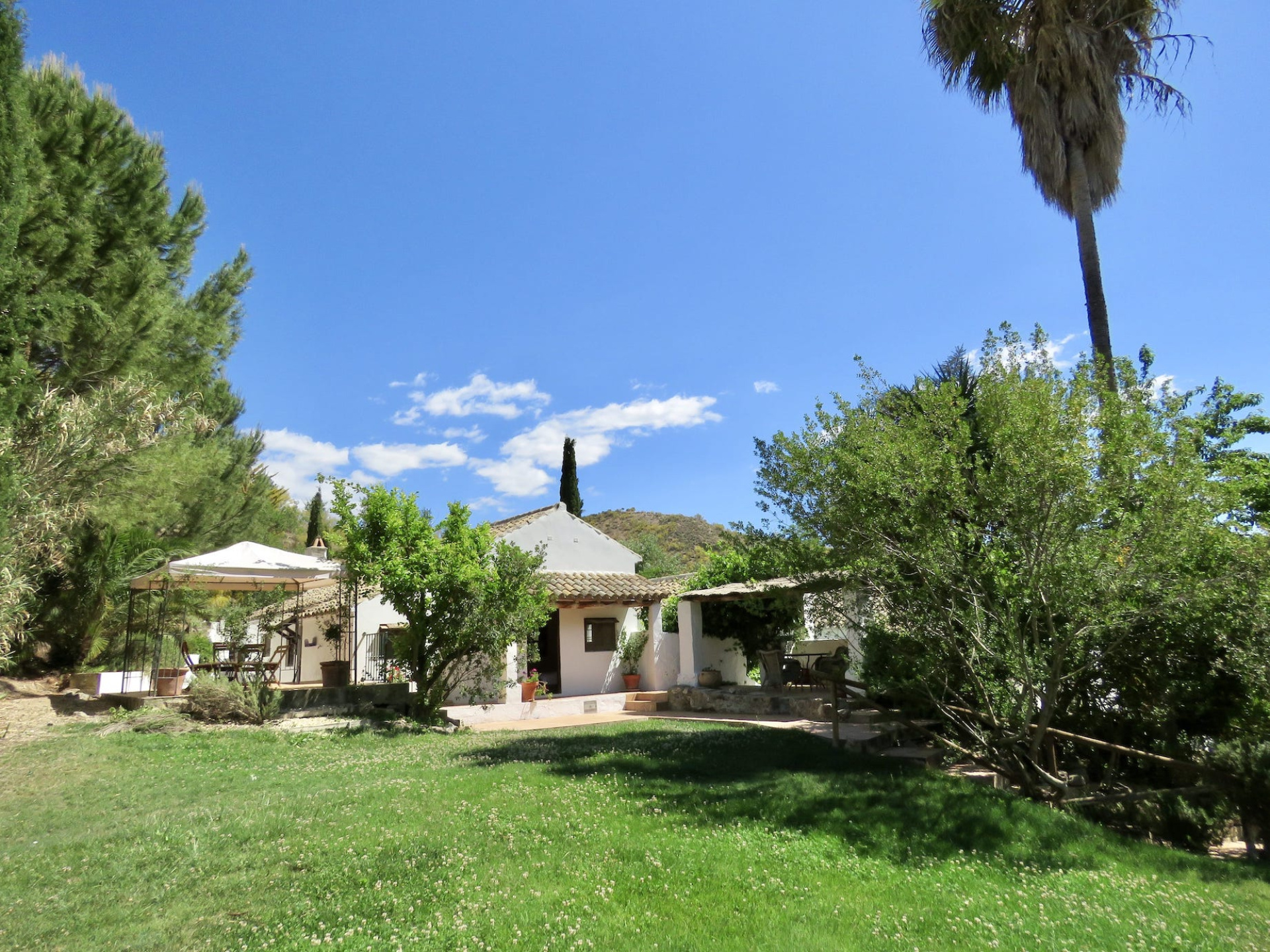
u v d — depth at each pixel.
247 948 4.36
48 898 5.29
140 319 14.32
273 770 10.16
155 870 5.80
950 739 10.83
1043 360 8.45
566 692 21.31
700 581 21.94
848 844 6.54
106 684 15.03
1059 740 9.34
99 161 14.62
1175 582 7.35
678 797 7.93
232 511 20.98
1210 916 5.21
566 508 24.31
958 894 5.41
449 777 9.11
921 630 8.96
